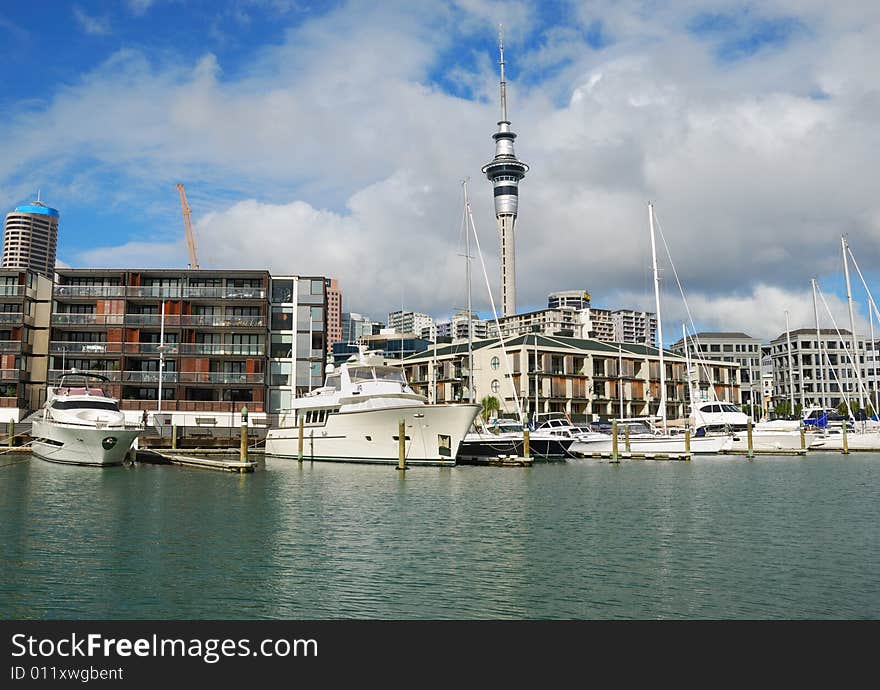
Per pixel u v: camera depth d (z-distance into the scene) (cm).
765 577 1675
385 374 4672
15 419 6619
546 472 4375
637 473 4328
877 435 6556
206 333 7094
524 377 9381
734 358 16938
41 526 2302
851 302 7769
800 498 3044
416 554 1900
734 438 6091
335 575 1691
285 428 4953
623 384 10581
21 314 6925
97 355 6775
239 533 2184
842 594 1548
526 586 1606
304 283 7512
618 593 1555
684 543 2050
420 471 4075
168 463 4728
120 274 7088
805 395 14588
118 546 1994
